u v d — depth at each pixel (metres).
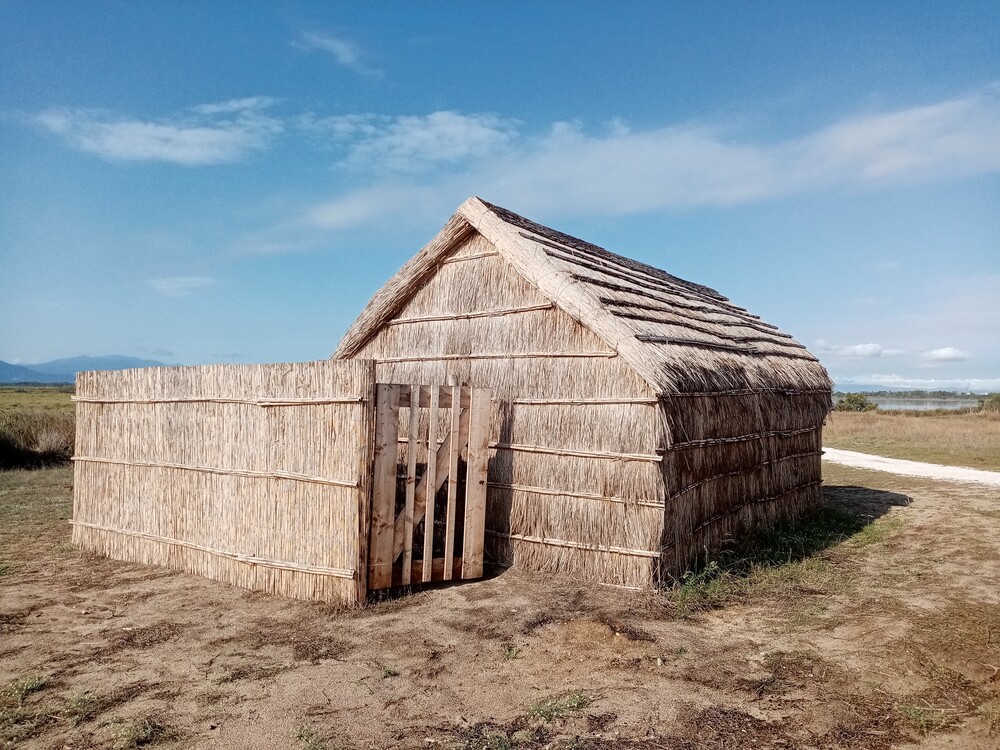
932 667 5.16
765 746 4.06
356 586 6.57
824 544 9.48
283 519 7.10
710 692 4.77
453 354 8.84
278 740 4.11
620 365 7.29
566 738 4.14
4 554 8.84
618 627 5.89
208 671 5.14
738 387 8.50
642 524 7.04
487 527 8.16
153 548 8.29
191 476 7.96
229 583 7.47
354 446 6.65
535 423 7.89
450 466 7.32
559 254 8.47
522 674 5.09
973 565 8.34
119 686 4.88
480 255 8.73
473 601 6.75
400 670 5.15
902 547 9.36
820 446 12.56
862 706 4.55
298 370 7.05
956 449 24.70
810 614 6.44
